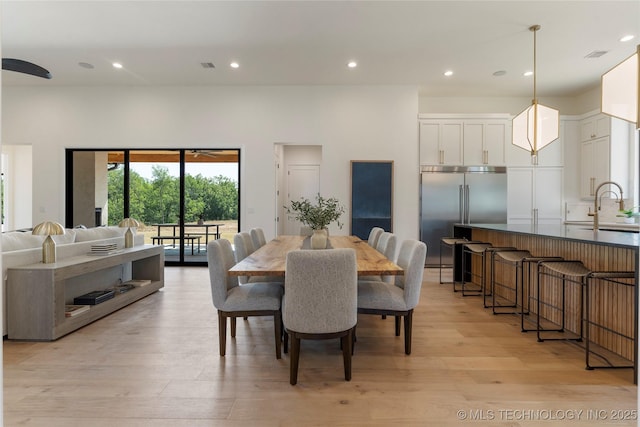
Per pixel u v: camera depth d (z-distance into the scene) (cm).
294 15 375
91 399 204
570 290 307
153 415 190
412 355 262
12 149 775
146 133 605
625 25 392
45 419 186
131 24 395
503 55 471
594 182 573
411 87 594
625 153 536
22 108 604
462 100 656
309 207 335
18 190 780
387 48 453
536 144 361
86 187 623
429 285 492
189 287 471
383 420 186
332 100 599
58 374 232
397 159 600
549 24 390
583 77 551
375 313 261
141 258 414
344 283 216
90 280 370
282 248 337
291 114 601
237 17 379
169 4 354
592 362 248
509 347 276
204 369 240
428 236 600
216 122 604
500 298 422
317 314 215
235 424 183
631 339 246
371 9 363
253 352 268
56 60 494
